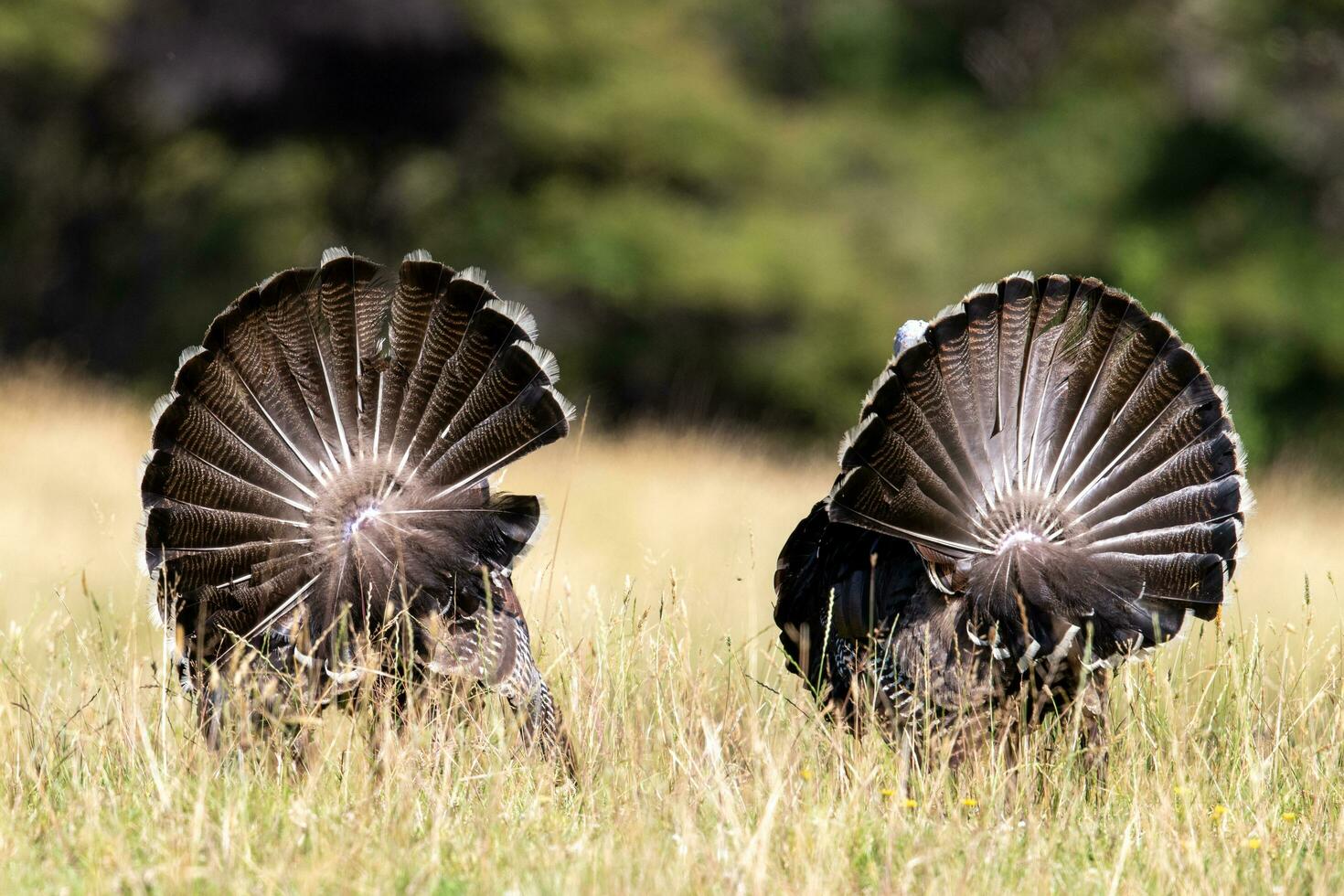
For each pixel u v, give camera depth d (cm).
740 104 10606
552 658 2136
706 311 9800
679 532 4388
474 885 1489
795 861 1542
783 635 2106
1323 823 1712
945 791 1736
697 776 1777
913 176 10512
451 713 1825
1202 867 1553
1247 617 2884
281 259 10494
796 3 11594
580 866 1487
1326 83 9750
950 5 11512
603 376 9875
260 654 1817
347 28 10012
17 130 10338
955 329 1773
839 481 1736
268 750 1806
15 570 3366
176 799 1636
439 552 1894
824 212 10350
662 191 10312
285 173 10438
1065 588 1823
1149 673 1942
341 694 1848
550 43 10331
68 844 1559
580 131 10069
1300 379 8912
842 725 1844
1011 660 1814
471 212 10262
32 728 1853
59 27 9894
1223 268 9231
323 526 1872
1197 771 1808
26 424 5997
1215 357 8300
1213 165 9869
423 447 1897
